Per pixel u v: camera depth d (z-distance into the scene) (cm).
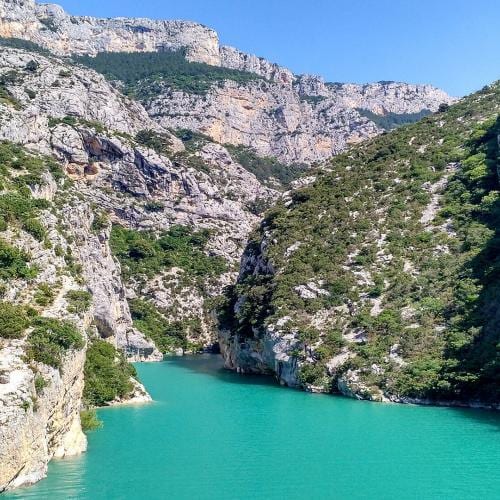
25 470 3506
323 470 4159
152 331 13050
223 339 10494
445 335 6994
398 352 7050
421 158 10731
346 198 10344
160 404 6606
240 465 4259
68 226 7331
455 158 10325
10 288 4612
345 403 6612
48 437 3962
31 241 5453
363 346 7300
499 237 8038
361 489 3797
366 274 8444
